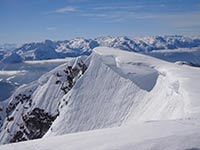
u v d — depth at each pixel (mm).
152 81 82688
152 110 68250
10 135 136250
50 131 90375
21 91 150875
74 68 125250
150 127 29500
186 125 27906
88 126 83312
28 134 128375
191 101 44344
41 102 129500
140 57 100812
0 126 165875
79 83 100812
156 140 22453
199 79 63344
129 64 94688
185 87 55406
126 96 83750
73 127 85938
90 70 103062
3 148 30391
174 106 57375
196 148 20016
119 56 102875
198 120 29969
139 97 80062
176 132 24656
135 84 84562
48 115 123000
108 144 25016
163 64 90938
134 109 77750
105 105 86500
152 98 75125
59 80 131375
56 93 128000
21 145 30734
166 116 57500
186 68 82188
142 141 23078
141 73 87812
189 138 21766
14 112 145125
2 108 176625
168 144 21234
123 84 88125
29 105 137375
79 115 89062
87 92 95562
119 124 76688
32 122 128000
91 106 89688
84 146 26250
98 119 83500
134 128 30750
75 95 96812
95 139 28188
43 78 143500
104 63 100500
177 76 68688
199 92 50094
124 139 25906
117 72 93375
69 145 27719
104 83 94062
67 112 92500
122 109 81062
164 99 66938
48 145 29031
